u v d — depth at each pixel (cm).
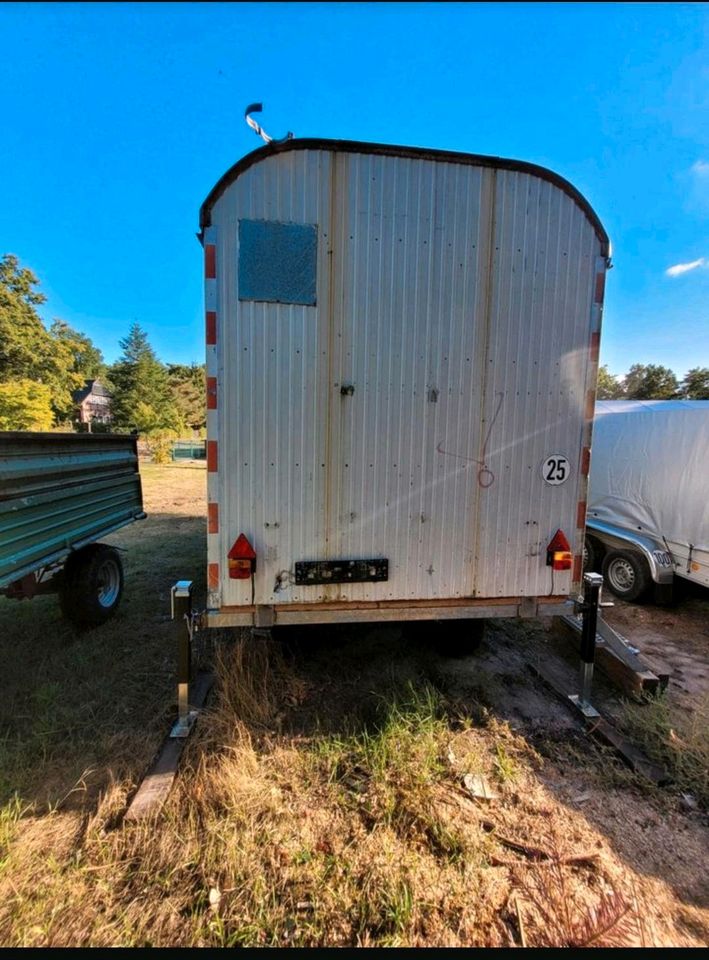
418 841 191
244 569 236
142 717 272
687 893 173
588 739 262
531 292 247
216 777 214
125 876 174
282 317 225
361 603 252
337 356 232
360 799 212
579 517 271
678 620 471
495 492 257
